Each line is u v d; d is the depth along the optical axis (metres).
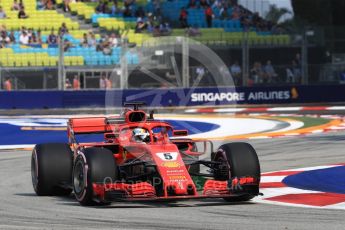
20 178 34.34
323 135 53.38
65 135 55.94
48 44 91.06
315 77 90.19
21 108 81.81
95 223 21.30
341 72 90.06
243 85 87.62
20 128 61.41
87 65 85.31
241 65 91.94
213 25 103.56
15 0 100.00
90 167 24.14
